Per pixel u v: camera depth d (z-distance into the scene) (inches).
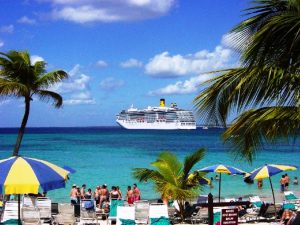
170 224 690.8
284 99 326.0
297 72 320.5
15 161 385.4
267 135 340.2
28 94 807.1
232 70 345.4
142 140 5147.6
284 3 324.8
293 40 301.6
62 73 810.2
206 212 699.4
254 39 304.0
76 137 6136.8
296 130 329.4
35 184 364.2
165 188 703.1
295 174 1807.3
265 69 325.4
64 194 1214.3
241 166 2124.8
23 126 817.5
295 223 299.4
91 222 687.7
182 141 4928.6
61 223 684.7
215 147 3789.4
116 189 958.4
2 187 361.4
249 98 336.2
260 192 1262.3
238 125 341.4
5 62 779.4
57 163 2235.5
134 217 649.6
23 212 617.3
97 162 2297.0
